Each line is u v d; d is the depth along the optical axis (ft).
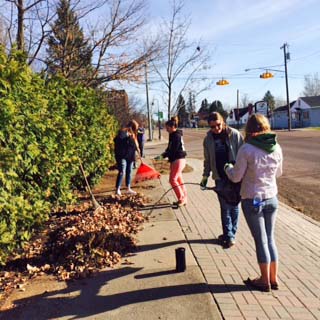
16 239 18.15
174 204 29.81
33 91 21.83
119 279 16.63
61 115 27.55
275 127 277.03
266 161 14.75
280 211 28.60
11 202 17.25
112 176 50.88
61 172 24.56
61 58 45.01
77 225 23.35
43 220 20.80
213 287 15.43
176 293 15.05
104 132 42.32
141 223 25.32
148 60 55.01
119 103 104.58
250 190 14.97
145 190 37.91
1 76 17.80
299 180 44.24
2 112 17.10
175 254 17.67
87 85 47.62
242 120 318.24
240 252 19.31
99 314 13.85
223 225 20.39
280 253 19.38
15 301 15.21
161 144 137.90
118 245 20.18
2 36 42.11
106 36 48.16
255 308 13.78
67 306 14.60
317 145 90.27
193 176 46.65
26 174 19.84
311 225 24.62
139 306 14.23
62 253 19.76
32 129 20.44
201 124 325.21
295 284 15.71
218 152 19.97
